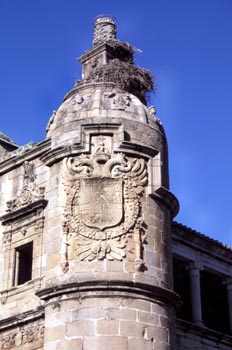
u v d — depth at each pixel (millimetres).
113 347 21438
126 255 22828
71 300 22188
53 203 24281
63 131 25031
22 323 24438
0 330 25141
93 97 25594
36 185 26547
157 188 24312
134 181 23953
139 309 22219
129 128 24781
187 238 31953
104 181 23625
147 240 23516
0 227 27188
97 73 27078
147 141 25000
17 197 27031
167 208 25062
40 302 24359
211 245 33094
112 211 23234
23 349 24094
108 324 21703
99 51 28719
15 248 26344
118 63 27312
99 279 22141
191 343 30312
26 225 26219
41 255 25094
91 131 24422
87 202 23359
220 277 34000
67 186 23906
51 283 22859
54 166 24781
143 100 27672
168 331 22828
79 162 24047
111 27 29719
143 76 27672
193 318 31188
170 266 24297
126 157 24188
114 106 25234
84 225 23094
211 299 36281
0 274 26328
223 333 32438
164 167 25344
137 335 21859
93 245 22766
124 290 22188
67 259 22875
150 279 22938
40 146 26656
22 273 26453
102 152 24078
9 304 25500
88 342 21484
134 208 23547
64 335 21844
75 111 25297
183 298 35062
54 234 23703
